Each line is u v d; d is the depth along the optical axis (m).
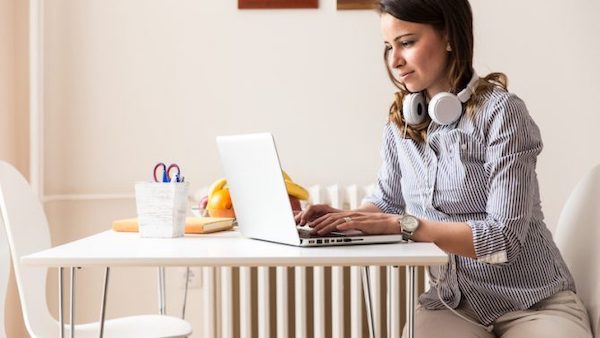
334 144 2.96
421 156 1.93
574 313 1.81
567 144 2.91
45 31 2.97
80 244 1.63
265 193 1.62
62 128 2.99
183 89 2.98
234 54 2.97
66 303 3.00
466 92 1.85
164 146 2.99
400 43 1.86
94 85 2.99
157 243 1.65
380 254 1.42
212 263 1.39
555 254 1.90
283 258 1.39
